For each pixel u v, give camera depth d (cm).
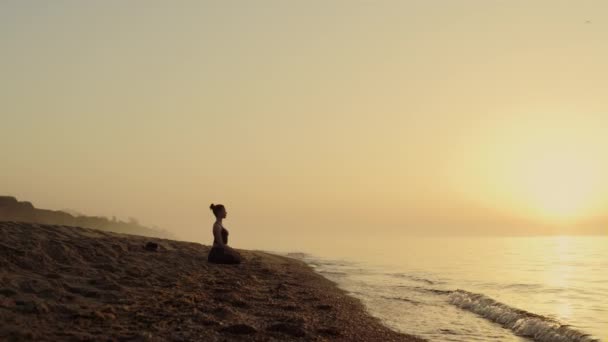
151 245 2306
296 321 1216
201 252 2591
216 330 1048
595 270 3309
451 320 1476
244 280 1898
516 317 1418
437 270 3247
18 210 7538
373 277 2716
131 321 1070
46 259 1571
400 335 1237
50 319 1024
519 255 5059
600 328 1371
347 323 1300
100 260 1770
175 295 1393
